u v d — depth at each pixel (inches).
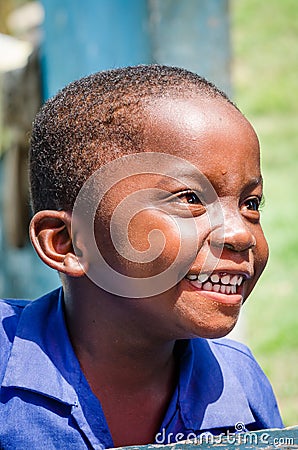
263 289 283.3
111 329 74.6
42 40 190.9
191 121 69.7
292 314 263.9
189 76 76.5
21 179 224.2
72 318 78.0
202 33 155.6
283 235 326.3
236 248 68.6
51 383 75.1
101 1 154.9
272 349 240.5
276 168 389.1
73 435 74.1
